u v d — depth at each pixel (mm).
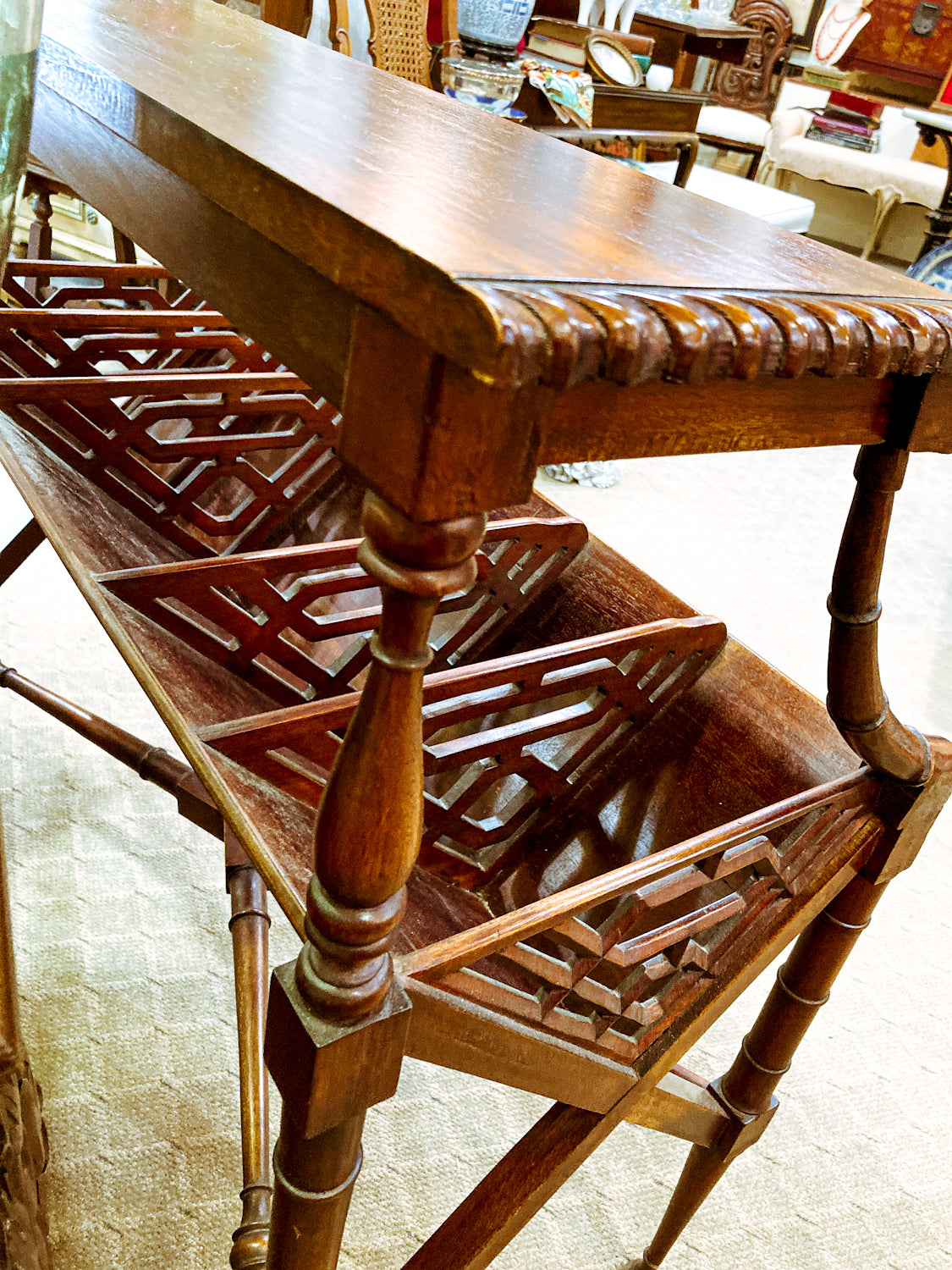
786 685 1021
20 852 1640
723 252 535
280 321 478
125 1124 1312
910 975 1806
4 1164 963
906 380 586
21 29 438
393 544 418
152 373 1363
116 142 633
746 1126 1114
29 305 1513
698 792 1048
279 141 523
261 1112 1063
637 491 3371
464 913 1097
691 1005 908
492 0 2801
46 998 1437
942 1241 1410
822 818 902
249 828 694
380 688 464
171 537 1300
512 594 1192
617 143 3584
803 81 6539
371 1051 563
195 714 809
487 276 366
